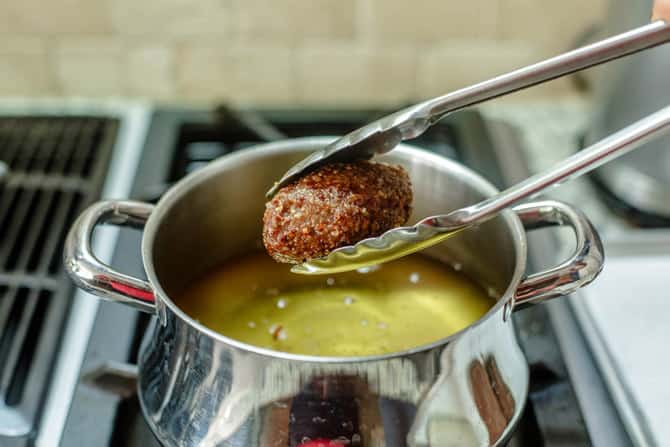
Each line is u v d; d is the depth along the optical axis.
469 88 0.39
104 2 0.82
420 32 0.84
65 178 0.67
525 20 0.84
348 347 0.47
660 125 0.37
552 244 0.59
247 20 0.83
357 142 0.41
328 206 0.42
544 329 0.52
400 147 0.49
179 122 0.74
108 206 0.45
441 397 0.38
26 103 0.86
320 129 0.75
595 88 0.74
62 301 0.54
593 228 0.43
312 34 0.84
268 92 0.89
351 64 0.87
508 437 0.42
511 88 0.39
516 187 0.39
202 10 0.83
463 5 0.83
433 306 0.50
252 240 0.53
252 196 0.51
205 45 0.85
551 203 0.45
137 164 0.67
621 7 0.63
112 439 0.45
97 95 0.89
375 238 0.39
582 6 0.82
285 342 0.47
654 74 0.62
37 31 0.84
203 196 0.49
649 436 0.49
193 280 0.51
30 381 0.49
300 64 0.87
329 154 0.42
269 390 0.37
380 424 0.38
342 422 0.38
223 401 0.39
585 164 0.38
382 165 0.45
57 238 0.60
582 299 0.55
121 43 0.85
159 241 0.46
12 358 0.50
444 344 0.37
